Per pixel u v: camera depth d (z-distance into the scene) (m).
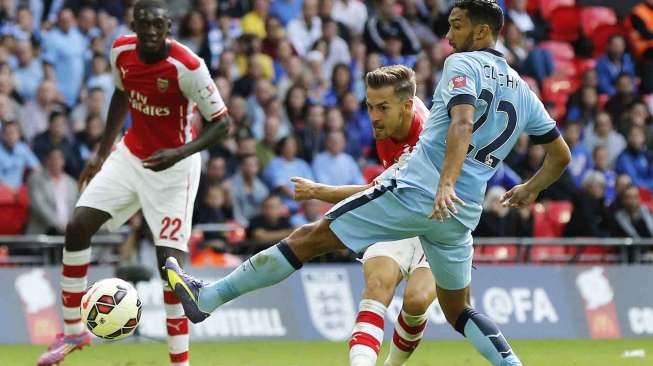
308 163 58.19
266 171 56.25
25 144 53.56
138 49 29.30
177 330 30.34
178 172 30.20
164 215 30.19
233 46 62.91
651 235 57.84
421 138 24.02
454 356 41.75
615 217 57.56
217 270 48.62
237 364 38.06
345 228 24.16
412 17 70.69
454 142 22.66
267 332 48.81
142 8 28.53
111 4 63.69
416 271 28.00
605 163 62.56
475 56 23.59
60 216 51.03
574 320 52.91
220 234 51.34
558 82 71.19
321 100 62.69
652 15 75.25
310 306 49.72
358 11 69.62
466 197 23.86
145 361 38.00
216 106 29.70
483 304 51.59
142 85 29.45
